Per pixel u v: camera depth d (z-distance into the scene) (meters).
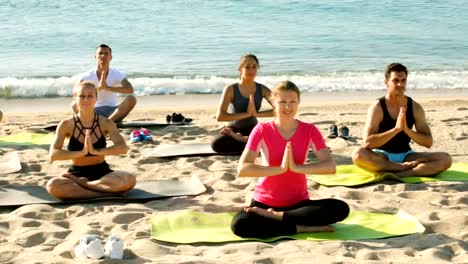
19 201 7.95
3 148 10.89
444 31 28.81
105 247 6.22
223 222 7.20
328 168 6.77
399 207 7.81
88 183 8.07
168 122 13.25
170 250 6.36
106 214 7.47
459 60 23.28
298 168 6.70
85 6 31.23
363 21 30.69
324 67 21.72
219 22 29.36
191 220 7.16
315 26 29.22
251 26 28.80
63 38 25.41
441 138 11.84
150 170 9.59
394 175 8.91
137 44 24.84
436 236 6.71
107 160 10.13
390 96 9.16
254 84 10.59
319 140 6.93
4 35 25.52
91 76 12.30
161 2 32.81
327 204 6.76
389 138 9.02
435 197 8.14
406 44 26.08
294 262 5.98
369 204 7.86
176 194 8.33
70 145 8.20
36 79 18.61
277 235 6.73
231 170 9.52
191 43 25.19
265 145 6.88
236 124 10.62
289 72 20.91
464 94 18.52
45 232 6.80
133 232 6.82
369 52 24.39
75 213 7.59
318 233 6.84
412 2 35.22
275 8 32.56
